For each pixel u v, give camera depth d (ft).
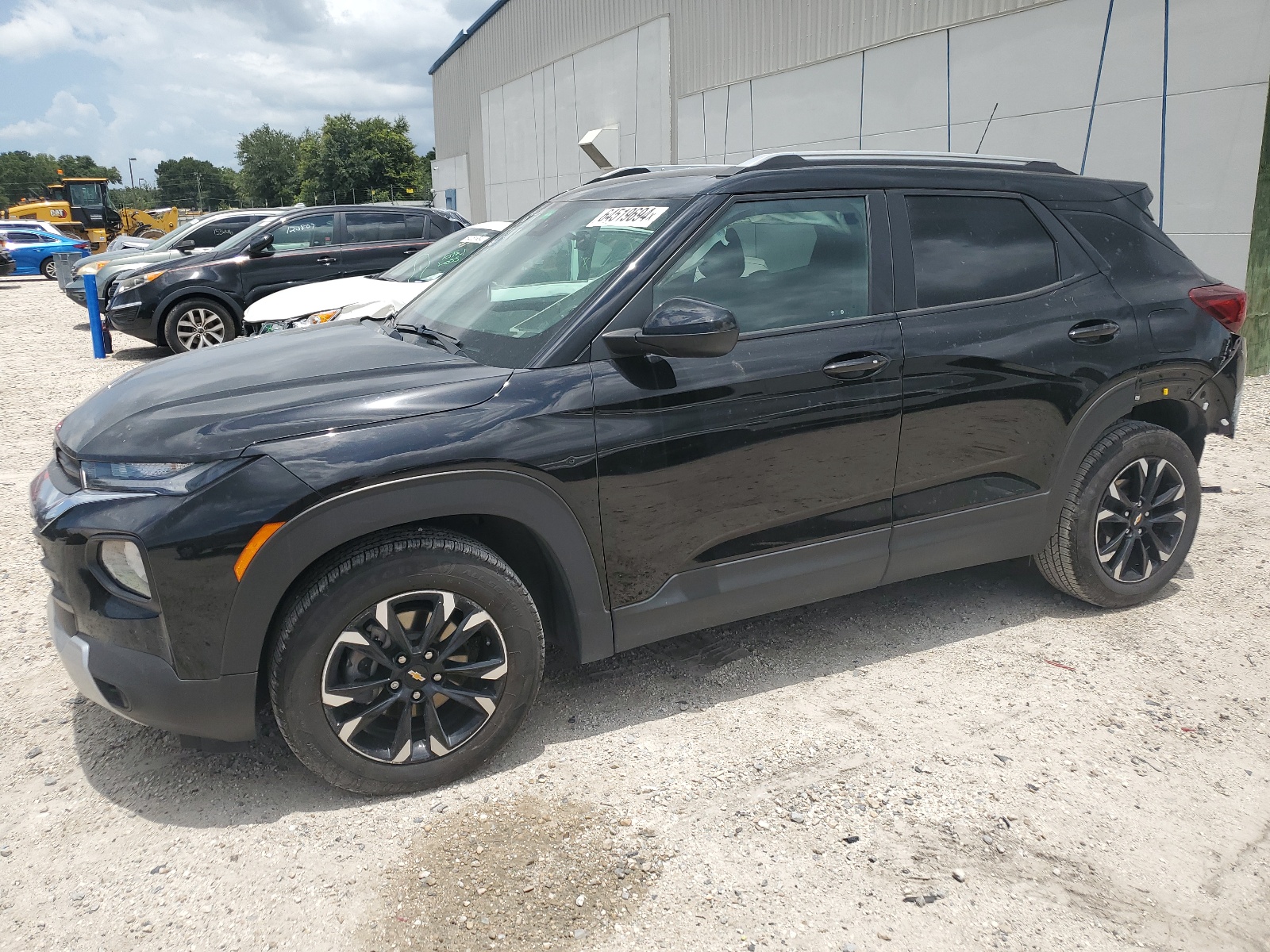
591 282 9.47
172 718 7.96
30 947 6.94
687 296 9.45
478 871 7.70
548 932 7.05
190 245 39.50
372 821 8.37
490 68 89.04
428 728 8.66
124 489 7.80
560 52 70.85
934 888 7.53
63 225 117.60
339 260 35.65
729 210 9.82
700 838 8.12
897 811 8.47
